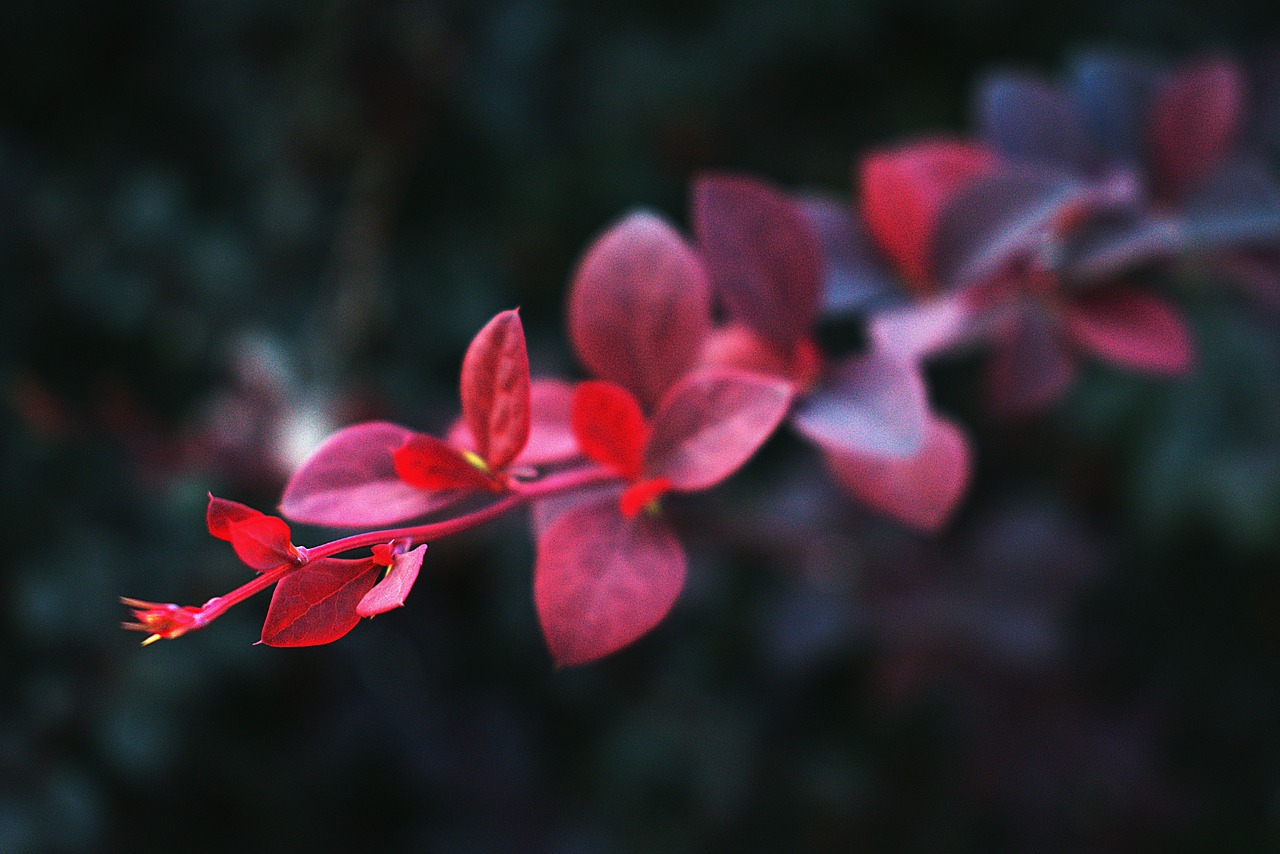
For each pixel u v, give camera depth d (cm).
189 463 93
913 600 114
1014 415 60
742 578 134
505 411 49
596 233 143
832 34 139
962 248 57
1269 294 60
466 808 127
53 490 113
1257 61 68
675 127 140
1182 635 152
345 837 127
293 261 124
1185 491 121
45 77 136
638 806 132
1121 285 58
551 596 50
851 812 135
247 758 121
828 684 140
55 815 100
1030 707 127
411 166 135
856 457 54
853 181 146
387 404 103
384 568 48
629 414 50
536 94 134
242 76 132
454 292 135
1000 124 60
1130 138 60
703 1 139
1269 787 147
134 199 121
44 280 118
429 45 111
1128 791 127
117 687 104
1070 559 118
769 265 54
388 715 127
